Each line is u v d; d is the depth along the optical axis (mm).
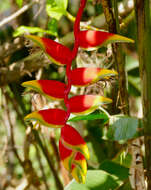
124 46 1549
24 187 1905
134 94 1878
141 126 1180
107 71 1008
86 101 1015
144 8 1078
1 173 2543
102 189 1307
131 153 1271
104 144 1789
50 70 1852
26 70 1623
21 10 1646
